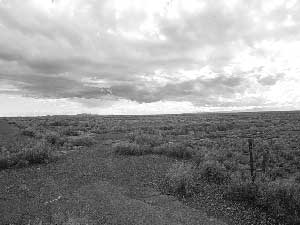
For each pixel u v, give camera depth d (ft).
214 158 49.32
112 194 33.01
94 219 25.05
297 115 226.17
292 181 33.86
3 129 119.44
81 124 147.02
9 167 47.96
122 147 61.93
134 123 168.86
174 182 35.42
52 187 36.01
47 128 128.06
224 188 34.96
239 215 27.53
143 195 33.06
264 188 31.09
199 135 96.27
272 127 120.67
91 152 63.82
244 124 141.08
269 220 26.45
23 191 34.27
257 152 56.18
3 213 27.04
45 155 53.21
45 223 24.29
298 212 26.61
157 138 79.97
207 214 27.61
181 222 25.11
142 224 24.25
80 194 32.94
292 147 63.62
